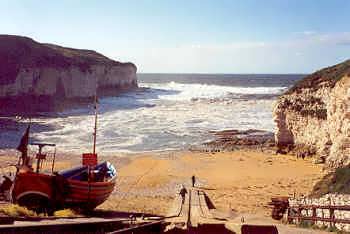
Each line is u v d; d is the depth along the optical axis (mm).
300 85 55625
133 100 125062
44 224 13867
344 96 41438
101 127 72812
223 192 33906
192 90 166500
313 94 52688
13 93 93375
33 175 21406
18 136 60906
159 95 144250
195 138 63781
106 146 56625
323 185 26125
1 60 97000
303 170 43781
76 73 116062
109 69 143500
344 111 41344
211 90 164250
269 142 60000
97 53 177375
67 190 22219
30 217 16031
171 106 105938
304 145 52562
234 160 49156
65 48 160625
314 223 18656
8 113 85688
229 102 112188
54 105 101625
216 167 45281
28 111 91062
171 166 45344
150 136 65000
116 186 35594
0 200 22422
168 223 16953
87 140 60688
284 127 55188
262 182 38281
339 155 41250
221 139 62625
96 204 23781
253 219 21359
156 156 50719
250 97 126562
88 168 24109
